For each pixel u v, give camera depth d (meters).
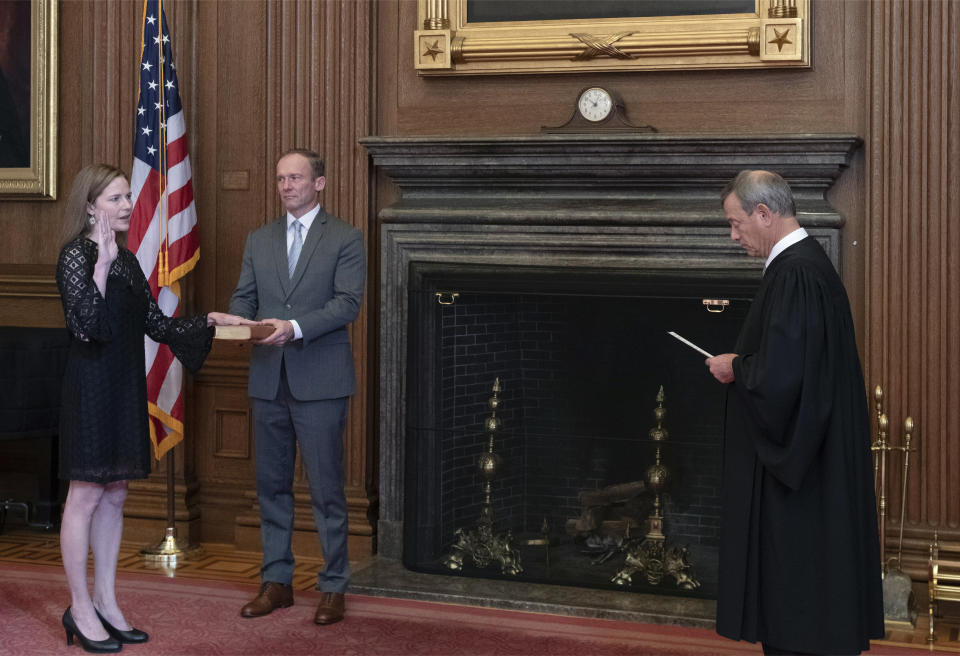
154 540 5.46
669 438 4.68
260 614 4.29
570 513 4.88
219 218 5.46
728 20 4.71
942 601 4.38
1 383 5.15
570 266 4.78
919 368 4.45
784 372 2.86
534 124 5.00
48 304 5.71
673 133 4.59
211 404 5.54
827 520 2.90
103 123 5.59
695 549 4.66
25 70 5.68
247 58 5.39
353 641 4.00
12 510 5.77
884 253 4.48
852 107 4.60
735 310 4.55
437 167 4.92
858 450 3.00
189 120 5.45
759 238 3.09
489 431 4.90
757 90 4.72
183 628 4.12
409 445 4.96
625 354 4.75
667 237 4.66
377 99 5.21
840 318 3.01
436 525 4.94
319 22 5.21
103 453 3.76
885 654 3.90
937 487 4.43
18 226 5.77
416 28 5.14
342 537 4.30
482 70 4.98
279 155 5.30
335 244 4.27
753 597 2.97
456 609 4.45
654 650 3.95
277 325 4.05
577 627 4.21
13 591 4.56
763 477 2.98
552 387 4.86
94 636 3.84
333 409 4.23
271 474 4.34
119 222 3.80
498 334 4.91
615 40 4.76
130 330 3.86
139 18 5.54
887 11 4.45
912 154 4.43
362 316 5.18
